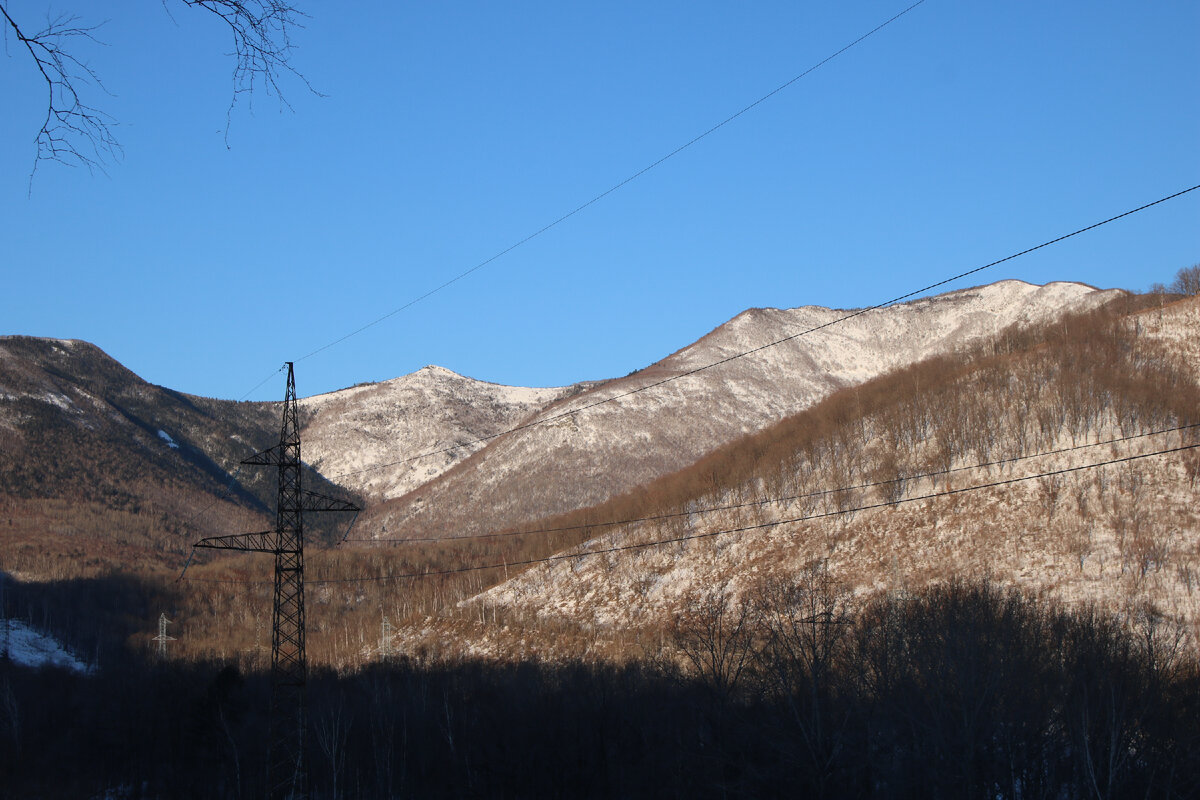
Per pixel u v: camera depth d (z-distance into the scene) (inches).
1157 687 1820.9
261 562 7411.4
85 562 7632.9
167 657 4968.0
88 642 5393.7
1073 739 1736.0
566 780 2691.9
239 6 541.3
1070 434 4901.6
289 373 2603.3
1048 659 1955.0
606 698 2741.1
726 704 1989.4
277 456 2549.2
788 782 1828.2
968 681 1718.8
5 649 4958.2
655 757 2354.8
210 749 3447.3
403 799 2994.6
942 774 1688.0
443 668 4424.2
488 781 2849.4
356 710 3636.8
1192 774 1668.3
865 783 1822.1
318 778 3191.4
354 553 7214.6
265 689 4060.0
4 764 3617.1
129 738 3806.6
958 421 5369.1
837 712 1846.7
